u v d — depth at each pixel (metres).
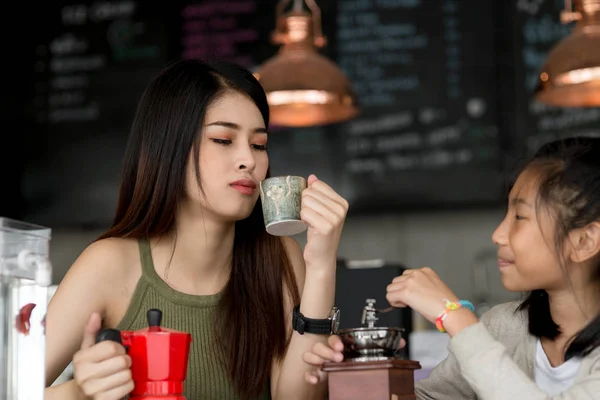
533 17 3.99
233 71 1.51
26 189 4.22
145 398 1.11
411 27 4.07
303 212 1.37
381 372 1.17
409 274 1.30
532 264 1.36
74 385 1.27
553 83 2.68
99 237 1.56
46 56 4.27
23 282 1.12
